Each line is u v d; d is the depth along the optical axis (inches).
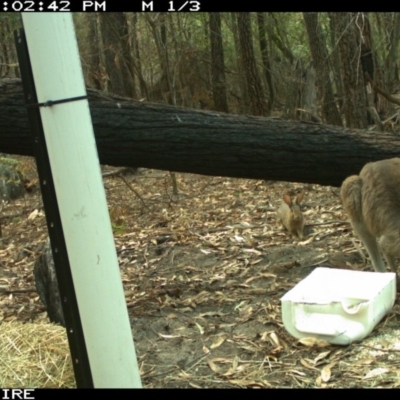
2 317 123.7
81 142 63.2
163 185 248.1
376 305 99.8
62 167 63.1
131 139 125.0
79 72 63.4
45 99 62.5
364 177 119.0
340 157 134.6
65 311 66.9
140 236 176.9
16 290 144.3
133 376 67.0
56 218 65.2
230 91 351.9
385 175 115.4
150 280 139.5
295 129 133.6
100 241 64.2
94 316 64.7
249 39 295.3
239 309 116.6
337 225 164.4
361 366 90.1
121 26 303.0
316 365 92.0
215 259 149.4
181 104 321.4
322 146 133.5
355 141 135.2
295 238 158.1
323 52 240.2
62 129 62.6
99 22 331.9
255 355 97.4
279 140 132.0
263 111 299.4
